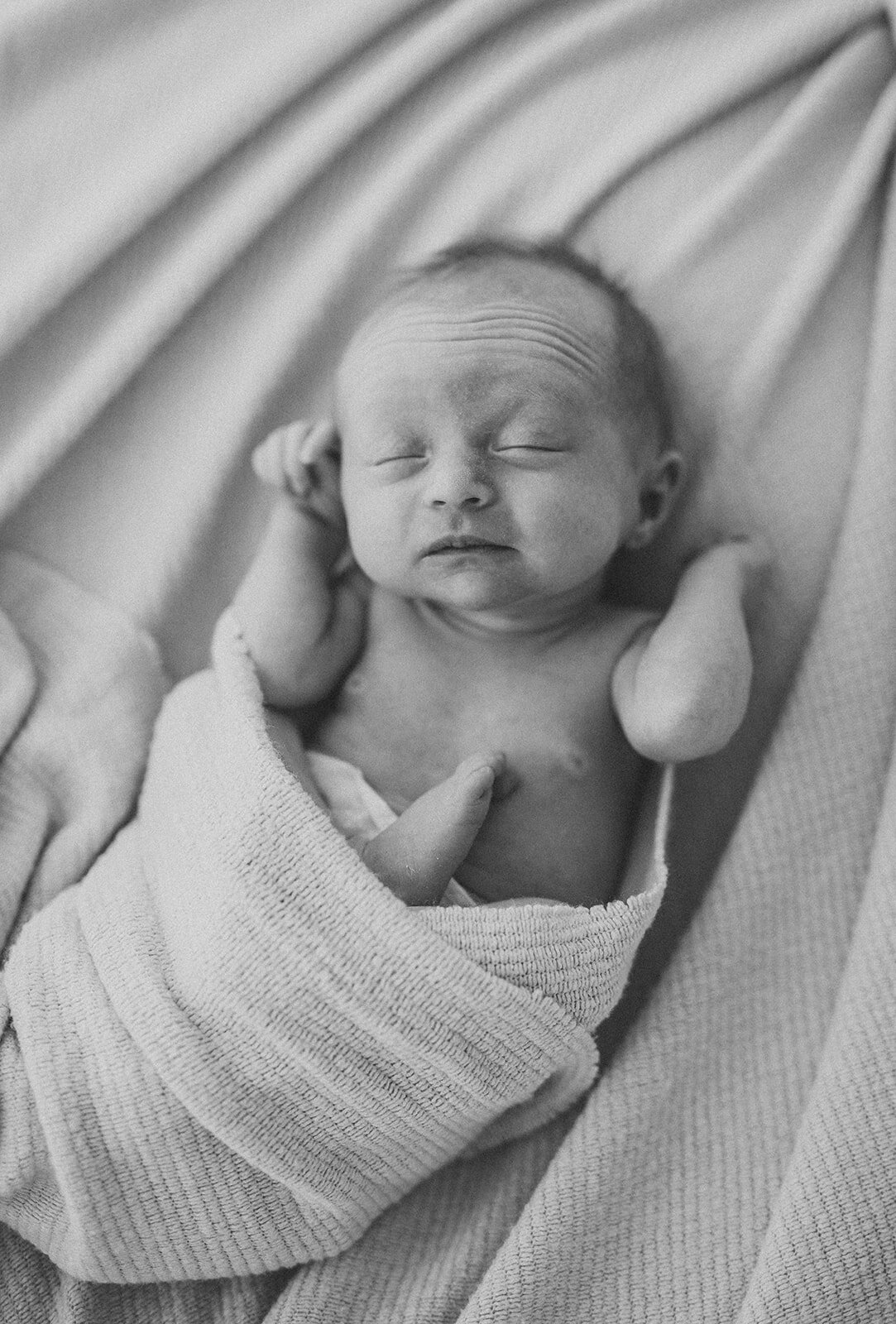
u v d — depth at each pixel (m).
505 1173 1.23
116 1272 1.13
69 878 1.29
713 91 1.42
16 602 1.40
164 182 1.42
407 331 1.21
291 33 1.46
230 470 1.43
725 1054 1.22
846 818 1.28
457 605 1.21
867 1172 1.08
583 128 1.45
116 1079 1.08
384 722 1.29
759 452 1.39
